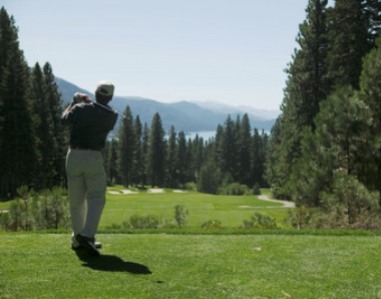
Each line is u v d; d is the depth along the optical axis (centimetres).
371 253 539
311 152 1494
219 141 12719
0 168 5112
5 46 5472
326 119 1480
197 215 3056
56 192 1291
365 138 1434
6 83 5128
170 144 12488
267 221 1373
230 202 4547
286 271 458
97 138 500
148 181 12038
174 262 487
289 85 4222
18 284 397
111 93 514
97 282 406
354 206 1184
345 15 3158
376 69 1473
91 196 503
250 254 530
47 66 7106
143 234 690
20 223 1243
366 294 388
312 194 1437
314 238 642
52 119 6644
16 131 5109
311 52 3981
